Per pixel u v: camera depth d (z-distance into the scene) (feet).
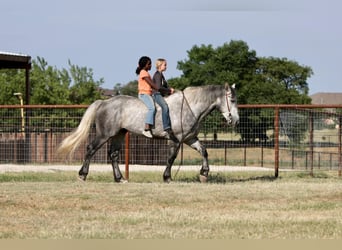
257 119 77.92
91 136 75.97
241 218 35.88
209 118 77.77
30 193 44.70
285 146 71.51
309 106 59.26
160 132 52.85
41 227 33.53
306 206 40.27
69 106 60.13
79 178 56.75
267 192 45.70
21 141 79.30
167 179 54.39
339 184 51.47
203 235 31.35
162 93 53.31
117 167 55.83
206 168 53.83
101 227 33.47
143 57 53.31
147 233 31.78
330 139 67.31
